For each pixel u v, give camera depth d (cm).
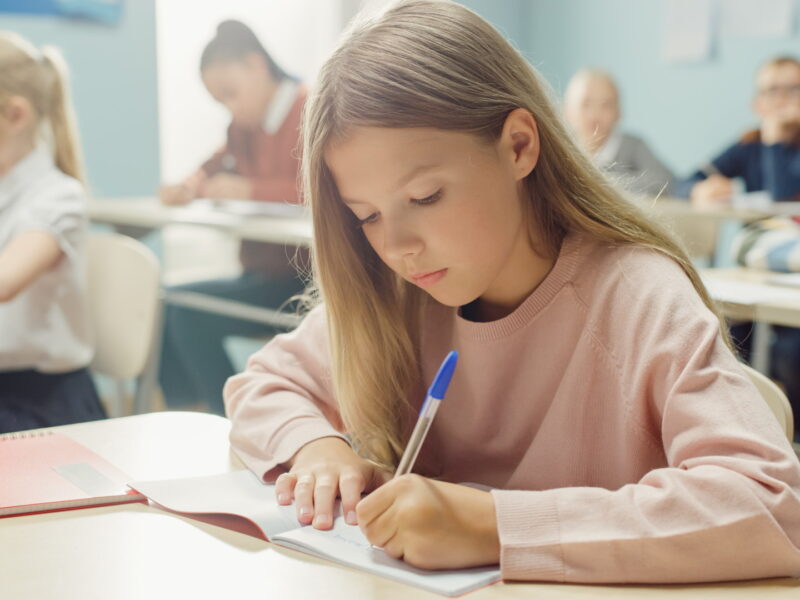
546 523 69
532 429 97
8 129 204
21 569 69
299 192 107
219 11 418
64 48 371
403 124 80
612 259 92
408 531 69
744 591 65
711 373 77
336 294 99
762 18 455
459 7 90
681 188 463
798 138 438
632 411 85
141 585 66
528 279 96
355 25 90
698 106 481
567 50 533
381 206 83
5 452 97
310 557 72
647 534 67
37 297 196
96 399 204
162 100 403
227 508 81
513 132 88
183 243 408
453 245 83
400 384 103
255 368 113
